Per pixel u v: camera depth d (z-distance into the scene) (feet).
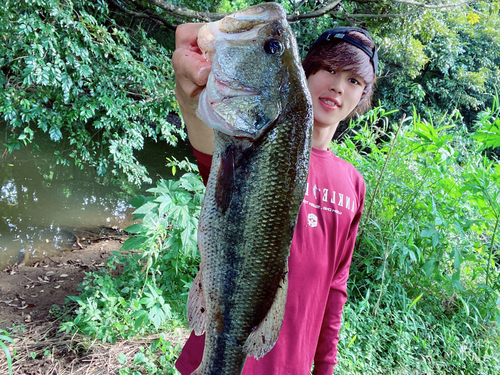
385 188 13.03
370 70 5.46
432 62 42.45
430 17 31.35
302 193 3.83
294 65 3.62
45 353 8.35
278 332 3.94
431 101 44.57
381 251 12.12
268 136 3.60
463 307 12.16
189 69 3.44
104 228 17.25
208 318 3.93
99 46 16.85
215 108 3.42
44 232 15.62
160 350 8.94
